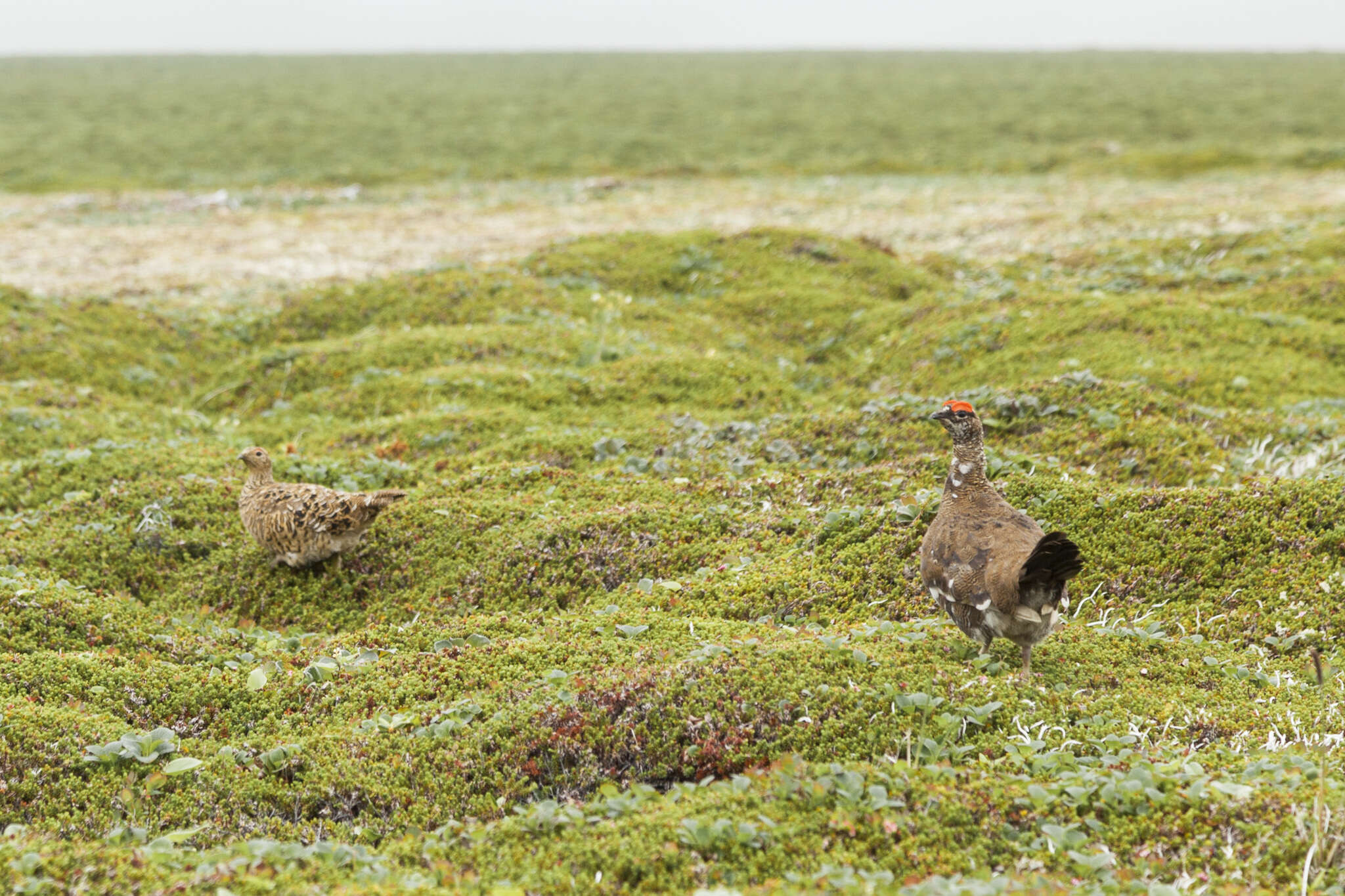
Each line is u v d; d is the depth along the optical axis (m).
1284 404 15.77
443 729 7.61
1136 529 10.59
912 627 8.88
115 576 11.56
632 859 5.69
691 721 7.39
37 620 9.50
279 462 13.85
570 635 9.28
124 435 15.80
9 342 19.48
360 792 7.13
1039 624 7.16
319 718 8.22
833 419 14.98
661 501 12.57
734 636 8.95
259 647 9.49
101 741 7.46
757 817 6.02
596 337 20.97
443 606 10.73
